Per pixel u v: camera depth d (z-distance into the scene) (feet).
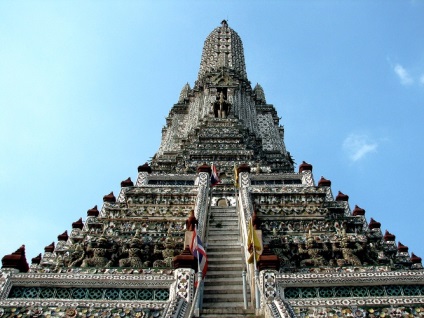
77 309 42.39
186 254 47.75
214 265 56.85
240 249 60.54
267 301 42.04
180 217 69.67
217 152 107.45
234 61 195.42
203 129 125.29
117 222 66.69
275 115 180.96
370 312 41.29
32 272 46.75
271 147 149.48
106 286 45.01
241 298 49.32
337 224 63.93
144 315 41.75
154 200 76.07
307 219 66.69
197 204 68.28
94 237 59.00
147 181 85.10
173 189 78.33
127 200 75.97
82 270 48.60
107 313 41.98
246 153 106.93
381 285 44.27
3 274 45.52
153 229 64.18
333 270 49.34
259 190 76.64
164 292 44.78
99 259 53.88
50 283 45.14
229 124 129.18
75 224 77.61
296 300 42.45
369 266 49.57
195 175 85.46
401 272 45.09
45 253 83.05
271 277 44.75
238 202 75.66
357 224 64.95
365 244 56.65
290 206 73.82
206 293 50.47
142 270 48.16
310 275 45.03
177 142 153.48
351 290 44.14
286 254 56.03
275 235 60.70
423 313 41.11
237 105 153.38
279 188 77.20
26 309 42.32
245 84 178.09
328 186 82.74
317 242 56.80
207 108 149.59
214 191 86.53
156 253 55.62
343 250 55.36
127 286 44.98
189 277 45.37
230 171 96.63
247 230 58.75
